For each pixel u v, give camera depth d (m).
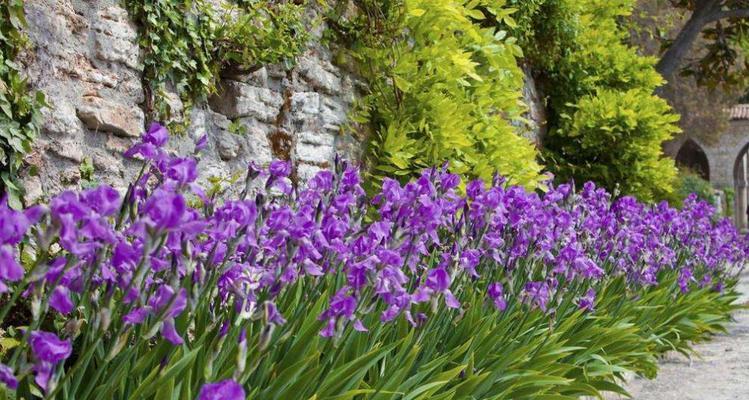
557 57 10.30
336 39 5.69
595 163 10.66
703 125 25.52
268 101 4.98
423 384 3.10
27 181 3.29
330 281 3.17
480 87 6.76
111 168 3.81
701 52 20.89
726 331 7.73
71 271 1.97
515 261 3.98
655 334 6.29
